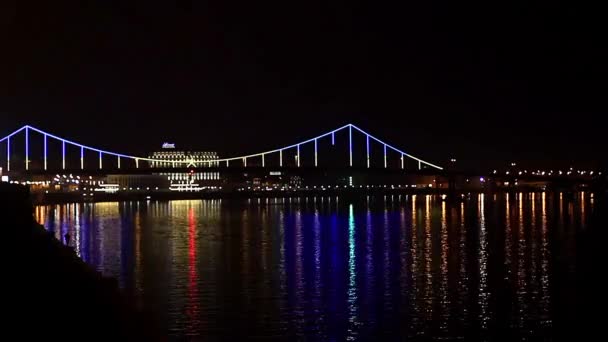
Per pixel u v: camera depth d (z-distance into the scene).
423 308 35.28
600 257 52.59
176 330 31.36
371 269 47.50
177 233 76.94
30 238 39.38
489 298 37.44
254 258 53.81
